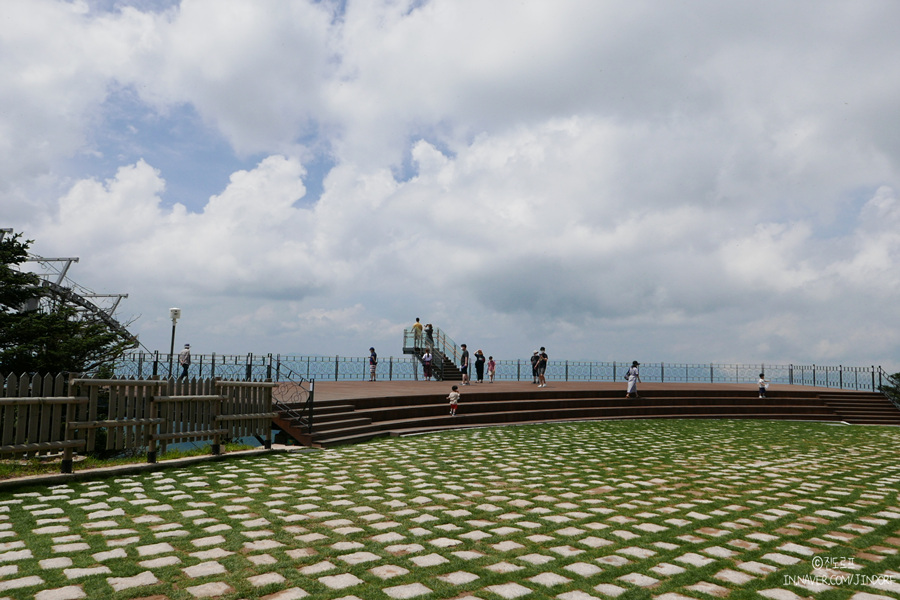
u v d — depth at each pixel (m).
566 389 24.19
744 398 24.92
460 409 18.80
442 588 4.70
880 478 10.38
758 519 7.21
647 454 12.83
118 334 19.31
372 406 17.03
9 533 5.92
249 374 13.11
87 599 4.27
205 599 4.35
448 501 7.91
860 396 26.80
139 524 6.39
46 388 8.45
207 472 9.76
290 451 12.43
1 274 16.86
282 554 5.46
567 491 8.75
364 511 7.25
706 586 4.89
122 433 9.50
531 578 5.00
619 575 5.12
